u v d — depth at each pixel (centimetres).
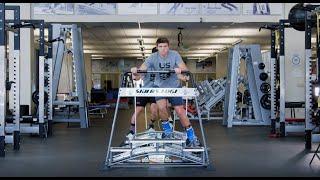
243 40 1677
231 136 762
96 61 2733
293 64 1029
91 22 1065
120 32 1410
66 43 968
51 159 508
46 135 762
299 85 1030
